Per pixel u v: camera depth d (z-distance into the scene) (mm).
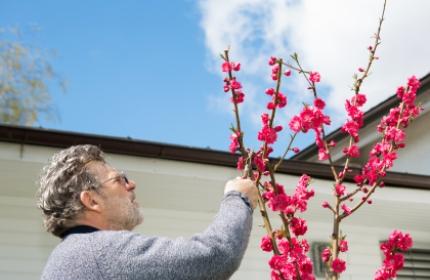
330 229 6461
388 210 6188
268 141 2211
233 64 2303
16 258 5070
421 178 5840
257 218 6055
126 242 1627
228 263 1584
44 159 4355
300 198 2326
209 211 5828
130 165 4637
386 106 8172
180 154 4715
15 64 12977
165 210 5727
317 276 6125
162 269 1550
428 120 8766
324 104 2291
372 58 2785
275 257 2201
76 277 1569
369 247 6637
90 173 1876
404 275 6793
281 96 2260
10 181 4824
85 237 1680
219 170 4922
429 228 6949
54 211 1821
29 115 12984
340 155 8922
